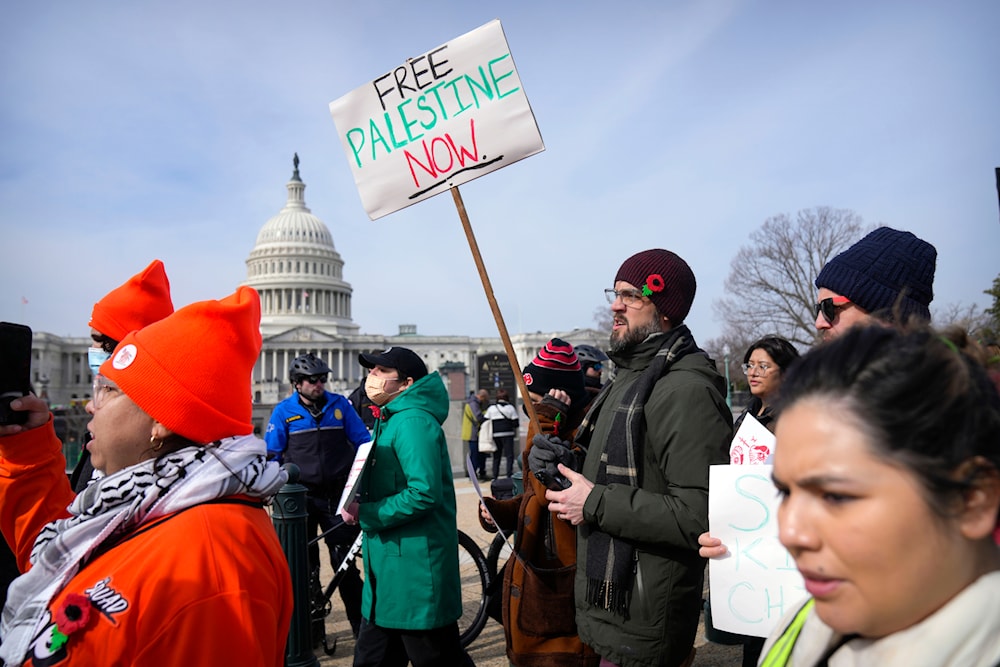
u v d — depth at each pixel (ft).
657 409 9.13
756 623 7.45
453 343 347.77
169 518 6.24
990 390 3.22
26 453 8.20
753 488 7.73
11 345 8.06
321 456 20.48
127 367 6.63
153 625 5.65
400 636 13.21
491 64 10.21
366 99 11.22
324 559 29.01
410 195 10.94
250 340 7.06
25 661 5.73
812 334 142.61
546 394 13.73
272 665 6.16
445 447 13.66
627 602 8.95
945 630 3.13
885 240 8.91
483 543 29.25
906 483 3.04
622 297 10.14
